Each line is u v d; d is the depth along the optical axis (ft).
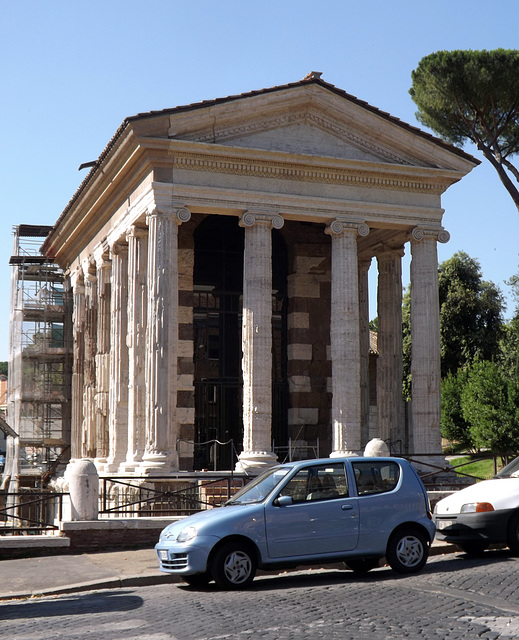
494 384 160.45
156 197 93.76
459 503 60.03
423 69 138.72
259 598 46.32
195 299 118.11
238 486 89.71
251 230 97.40
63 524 66.90
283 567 50.83
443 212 104.47
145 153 94.43
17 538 65.51
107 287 117.80
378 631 36.81
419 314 103.04
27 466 163.94
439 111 140.56
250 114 97.30
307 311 121.08
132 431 98.94
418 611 40.93
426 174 103.40
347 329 99.30
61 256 143.43
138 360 100.22
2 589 54.39
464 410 164.04
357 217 100.99
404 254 117.70
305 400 119.34
